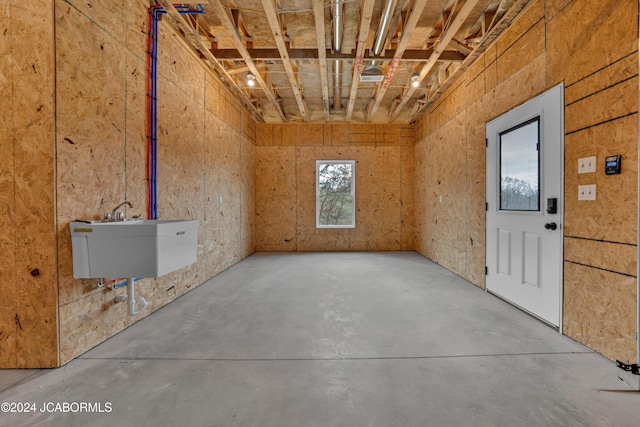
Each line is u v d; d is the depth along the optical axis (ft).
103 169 6.94
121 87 7.48
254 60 12.29
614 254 5.95
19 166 5.71
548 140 7.72
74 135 6.17
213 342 6.88
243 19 10.91
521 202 8.90
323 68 12.20
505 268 9.64
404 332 7.40
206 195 12.23
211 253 12.79
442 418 4.43
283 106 19.56
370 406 4.70
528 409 4.61
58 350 5.81
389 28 10.24
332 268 14.73
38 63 5.67
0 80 5.71
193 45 10.73
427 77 15.42
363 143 20.15
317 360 6.09
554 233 7.50
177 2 8.50
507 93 9.53
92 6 6.60
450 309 8.99
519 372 5.63
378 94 15.21
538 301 8.11
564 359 6.08
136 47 8.02
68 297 6.02
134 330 7.52
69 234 6.05
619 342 5.86
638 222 5.26
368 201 20.25
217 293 10.63
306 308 9.12
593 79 6.39
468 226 12.24
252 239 19.26
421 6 8.30
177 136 9.99
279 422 4.37
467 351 6.44
